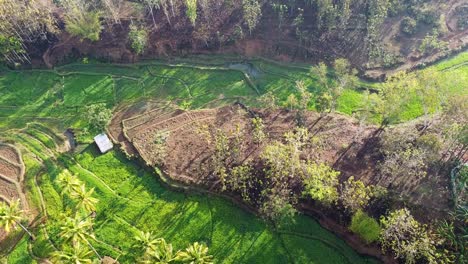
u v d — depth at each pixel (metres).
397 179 77.75
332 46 107.69
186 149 86.56
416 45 107.94
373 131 88.06
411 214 72.25
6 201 79.81
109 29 110.38
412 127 87.25
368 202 74.50
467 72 101.44
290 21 112.12
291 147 78.69
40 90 102.88
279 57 107.81
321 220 74.56
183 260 62.47
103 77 105.06
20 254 72.81
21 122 95.75
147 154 86.19
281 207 70.75
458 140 76.94
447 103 80.56
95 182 82.81
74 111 97.44
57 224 76.25
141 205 78.81
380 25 112.50
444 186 76.00
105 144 88.31
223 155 82.25
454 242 65.62
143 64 107.19
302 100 91.94
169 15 113.56
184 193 80.00
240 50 108.88
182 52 109.06
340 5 111.44
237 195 78.25
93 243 73.94
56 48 109.19
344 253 70.75
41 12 106.62
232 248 72.12
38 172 85.06
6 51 103.00
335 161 82.06
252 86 101.00
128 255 72.19
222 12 113.44
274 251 71.50
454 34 110.75
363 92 99.19
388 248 69.00
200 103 97.44
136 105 97.75
